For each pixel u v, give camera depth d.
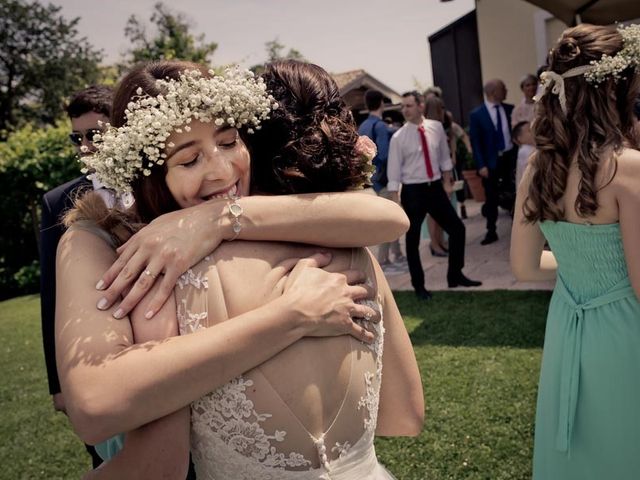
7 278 11.07
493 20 11.20
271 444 1.07
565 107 2.04
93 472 1.14
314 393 1.10
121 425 0.97
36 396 4.79
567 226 2.07
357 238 1.23
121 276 1.08
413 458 2.97
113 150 1.13
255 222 1.16
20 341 6.80
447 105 13.67
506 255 7.52
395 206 1.31
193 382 0.99
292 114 1.26
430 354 4.31
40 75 31.34
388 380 1.40
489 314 5.11
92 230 1.23
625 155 1.94
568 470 2.11
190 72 1.17
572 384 2.06
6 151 10.88
